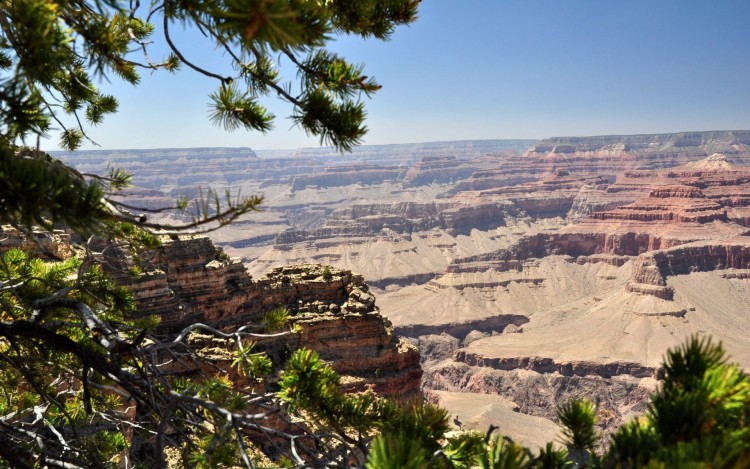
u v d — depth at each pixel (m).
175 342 8.04
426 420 6.14
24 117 5.00
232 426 6.40
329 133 6.65
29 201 4.57
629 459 3.62
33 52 5.04
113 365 7.35
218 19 5.10
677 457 3.34
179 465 8.78
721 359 4.35
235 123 7.17
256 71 7.12
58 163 6.14
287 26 4.32
